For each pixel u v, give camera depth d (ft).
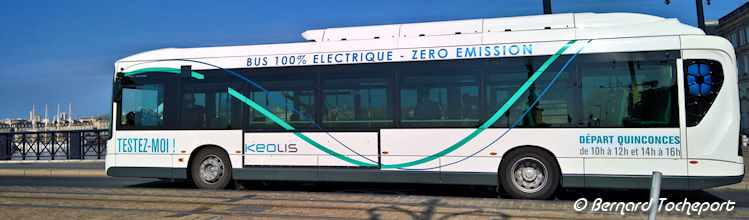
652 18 30.78
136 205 28.30
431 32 33.60
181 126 36.91
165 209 26.81
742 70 159.53
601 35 30.55
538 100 30.86
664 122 29.14
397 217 24.06
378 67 33.58
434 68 32.58
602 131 29.89
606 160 29.73
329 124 34.12
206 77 36.78
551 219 23.72
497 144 31.22
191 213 25.34
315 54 34.83
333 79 34.32
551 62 30.86
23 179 49.85
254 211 25.91
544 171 30.68
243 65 36.14
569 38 30.91
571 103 30.42
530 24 32.12
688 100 28.99
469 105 31.83
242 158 35.63
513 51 31.48
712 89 28.81
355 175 33.42
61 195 32.96
